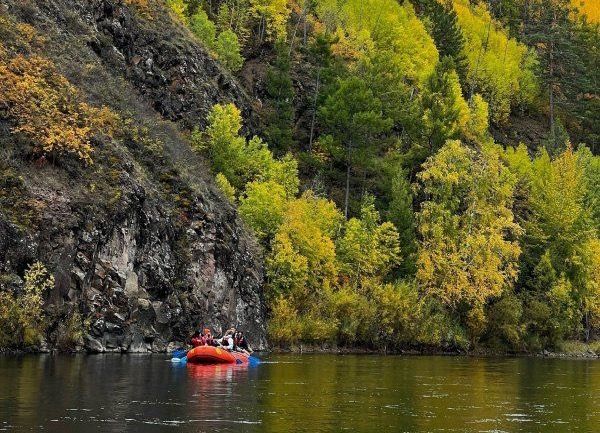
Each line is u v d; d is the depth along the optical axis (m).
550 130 138.62
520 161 110.88
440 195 82.19
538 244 94.81
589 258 94.50
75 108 54.00
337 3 129.88
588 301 93.44
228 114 78.69
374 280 74.19
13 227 43.41
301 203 72.75
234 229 63.62
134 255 51.12
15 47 54.91
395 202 80.81
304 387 32.06
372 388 32.94
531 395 32.91
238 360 44.50
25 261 43.56
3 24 55.75
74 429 19.95
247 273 63.09
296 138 93.50
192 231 57.72
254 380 34.12
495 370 49.44
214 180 69.62
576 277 93.88
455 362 58.44
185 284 55.41
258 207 70.56
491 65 141.88
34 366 35.47
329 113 86.06
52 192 47.22
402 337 73.69
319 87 98.94
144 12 80.62
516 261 87.88
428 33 139.88
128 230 50.62
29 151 47.97
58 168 48.91
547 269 90.94
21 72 52.44
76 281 46.38
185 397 26.81
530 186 106.06
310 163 87.88
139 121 63.22
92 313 47.28
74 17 68.19
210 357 42.69
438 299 78.19
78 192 48.59
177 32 83.25
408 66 121.38
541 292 90.06
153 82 76.56
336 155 84.06
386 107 99.56
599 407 28.91
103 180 50.62
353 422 22.97
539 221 99.06
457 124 103.81
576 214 95.44
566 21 164.25
